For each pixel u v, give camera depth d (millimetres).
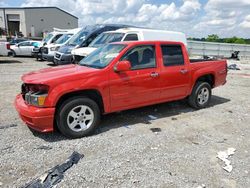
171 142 4551
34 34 59094
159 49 5566
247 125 5559
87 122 4734
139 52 5258
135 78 5125
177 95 6039
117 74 4887
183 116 6047
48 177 3379
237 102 7523
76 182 3289
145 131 5035
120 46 5277
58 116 4430
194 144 4500
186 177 3457
